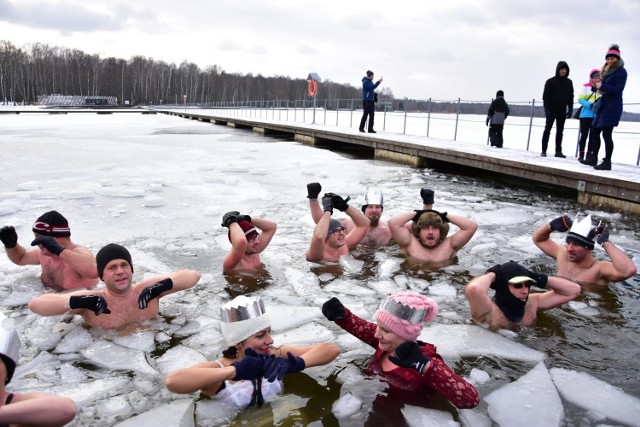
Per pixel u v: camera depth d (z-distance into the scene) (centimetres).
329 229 507
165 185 890
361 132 1720
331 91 8988
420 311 271
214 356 315
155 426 244
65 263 414
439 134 1994
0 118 3566
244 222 470
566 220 476
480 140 1642
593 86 926
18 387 277
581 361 317
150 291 350
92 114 4881
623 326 369
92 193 786
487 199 867
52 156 1301
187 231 605
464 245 531
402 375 279
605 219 720
